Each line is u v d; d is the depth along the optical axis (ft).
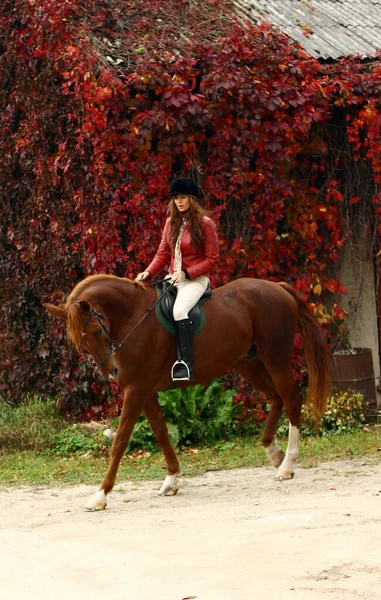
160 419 29.12
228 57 38.06
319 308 41.22
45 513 26.84
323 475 30.89
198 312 28.91
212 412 38.01
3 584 19.06
